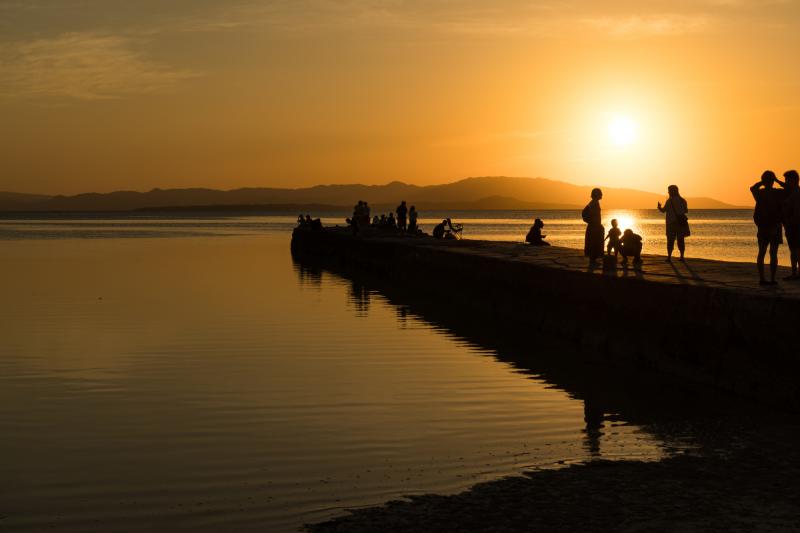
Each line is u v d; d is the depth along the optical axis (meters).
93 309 24.91
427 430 11.39
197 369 15.84
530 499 8.41
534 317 21.52
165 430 11.46
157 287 31.89
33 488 9.09
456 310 25.44
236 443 10.80
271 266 44.44
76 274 37.78
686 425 11.54
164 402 13.13
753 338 13.09
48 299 27.52
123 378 14.98
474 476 9.30
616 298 17.45
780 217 15.42
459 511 8.10
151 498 8.75
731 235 96.50
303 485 9.09
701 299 14.53
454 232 45.31
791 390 12.26
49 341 19.08
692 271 19.20
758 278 17.25
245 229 119.31
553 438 10.95
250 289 31.58
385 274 37.47
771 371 12.73
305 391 13.88
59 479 9.39
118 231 105.25
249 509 8.37
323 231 56.66
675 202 22.06
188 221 198.12
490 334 20.39
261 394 13.65
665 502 8.26
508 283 23.50
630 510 8.03
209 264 45.16
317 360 16.78
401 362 16.58
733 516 7.84
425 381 14.69
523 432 11.27
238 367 16.03
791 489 8.66
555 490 8.70
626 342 16.89
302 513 8.22
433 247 33.72
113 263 44.94
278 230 113.56
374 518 7.98
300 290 31.47
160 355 17.33
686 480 9.01
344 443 10.77
